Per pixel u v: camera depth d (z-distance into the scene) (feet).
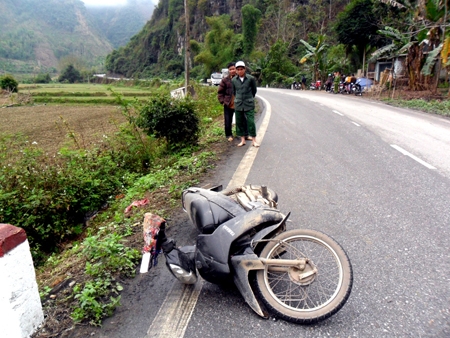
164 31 443.73
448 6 61.41
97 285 11.00
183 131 30.12
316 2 207.72
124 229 15.85
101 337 9.29
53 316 10.12
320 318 9.00
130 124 31.71
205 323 9.52
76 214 21.93
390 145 28.55
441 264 11.69
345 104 62.34
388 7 98.73
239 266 9.41
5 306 8.59
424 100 61.00
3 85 203.92
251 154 26.86
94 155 27.50
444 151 26.20
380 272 11.35
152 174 25.32
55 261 16.40
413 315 9.48
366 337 8.81
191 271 10.34
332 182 19.88
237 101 28.63
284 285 10.32
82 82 468.34
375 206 16.37
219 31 244.22
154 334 9.27
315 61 128.47
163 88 31.53
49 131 74.18
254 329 9.20
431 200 16.84
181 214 16.55
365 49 113.29
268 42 215.92
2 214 18.97
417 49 75.82
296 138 32.45
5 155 26.08
